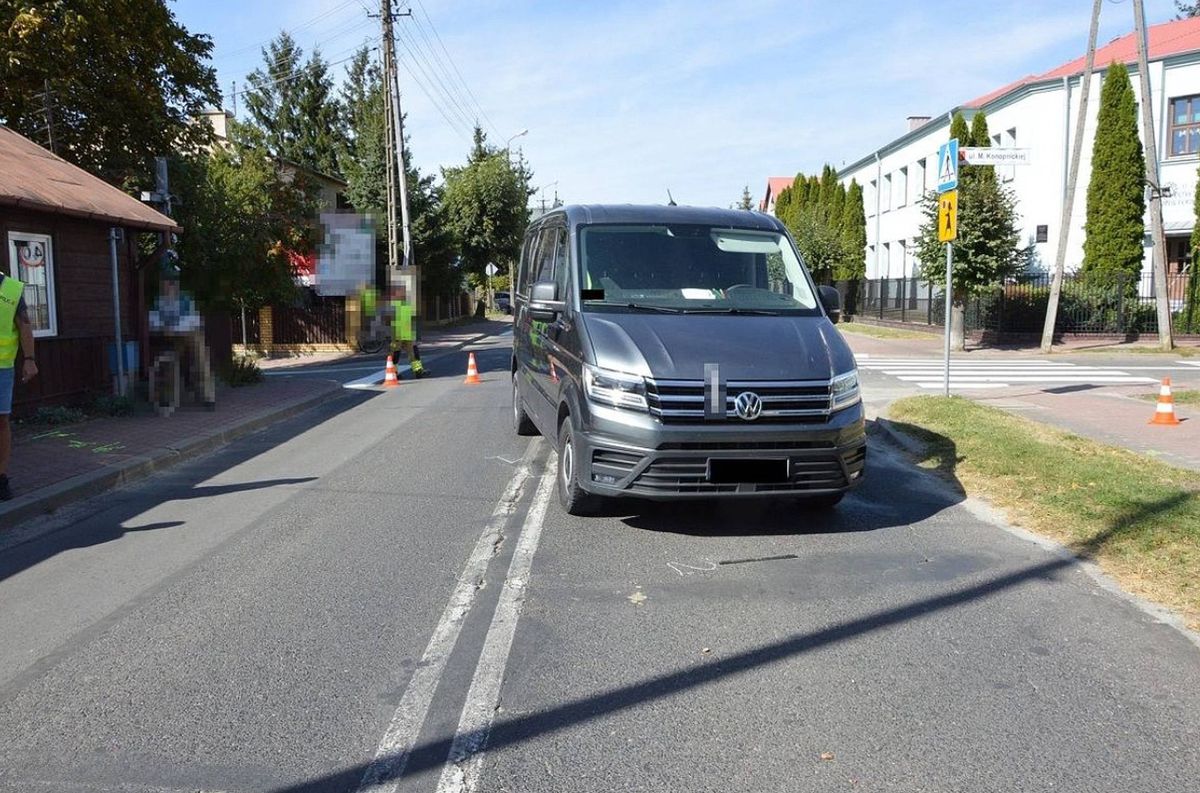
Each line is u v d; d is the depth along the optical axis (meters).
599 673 4.05
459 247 39.84
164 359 12.26
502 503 7.18
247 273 16.97
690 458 5.64
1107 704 3.72
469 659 4.20
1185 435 9.62
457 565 5.61
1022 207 28.55
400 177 27.11
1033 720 3.60
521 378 9.63
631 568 5.50
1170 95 26.78
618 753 3.37
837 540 6.07
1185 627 4.50
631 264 7.06
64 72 15.45
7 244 11.03
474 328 41.78
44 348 11.54
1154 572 5.16
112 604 4.98
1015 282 24.36
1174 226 26.89
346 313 24.89
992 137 31.02
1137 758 3.31
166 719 3.64
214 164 17.72
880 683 3.93
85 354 12.48
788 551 5.83
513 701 3.79
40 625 4.68
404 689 3.90
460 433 10.77
